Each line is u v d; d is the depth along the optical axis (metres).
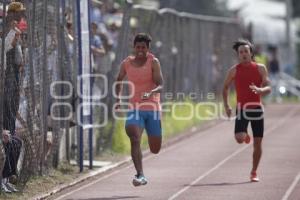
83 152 30.22
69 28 30.58
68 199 24.17
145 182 24.48
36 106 26.30
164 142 38.19
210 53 55.78
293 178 27.69
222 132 43.22
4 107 24.14
